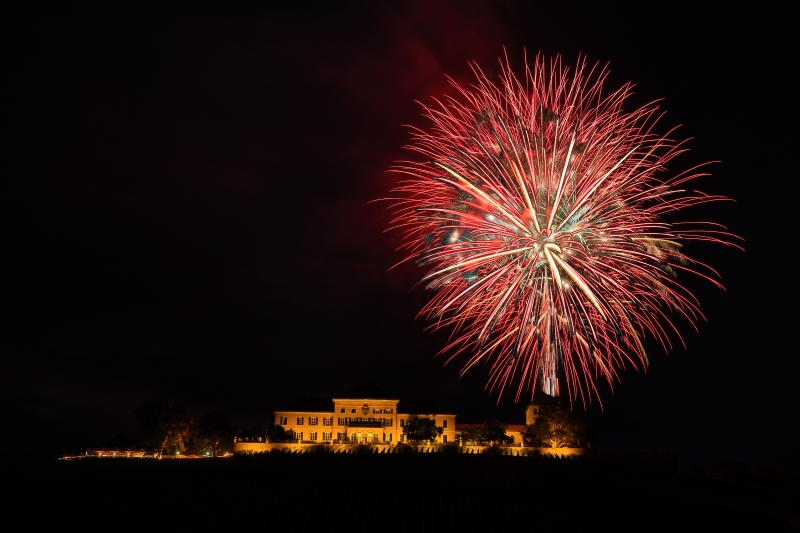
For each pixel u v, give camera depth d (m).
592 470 88.25
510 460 92.19
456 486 76.50
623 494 75.69
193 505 69.44
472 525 65.69
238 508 69.06
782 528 66.56
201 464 85.50
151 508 68.56
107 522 65.19
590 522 66.62
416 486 76.06
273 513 68.06
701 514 69.56
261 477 78.31
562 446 120.94
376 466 85.75
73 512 67.25
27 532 62.78
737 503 75.06
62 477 77.25
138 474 78.94
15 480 75.69
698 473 102.81
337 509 69.12
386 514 68.19
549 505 70.81
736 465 100.56
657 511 69.94
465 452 98.75
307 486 75.38
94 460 88.19
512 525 65.81
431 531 64.38
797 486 77.75
